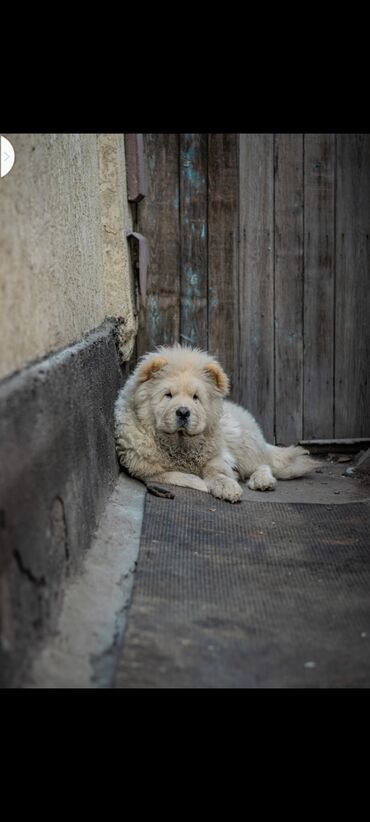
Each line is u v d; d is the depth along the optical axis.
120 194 5.14
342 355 6.60
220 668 2.45
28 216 2.57
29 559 2.18
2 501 1.92
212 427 5.08
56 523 2.62
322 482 5.64
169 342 6.46
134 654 2.46
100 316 4.81
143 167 5.96
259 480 5.29
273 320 6.50
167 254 6.37
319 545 3.85
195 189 6.32
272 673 2.45
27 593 2.15
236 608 2.99
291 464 5.76
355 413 6.68
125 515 3.99
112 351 4.88
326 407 6.64
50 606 2.42
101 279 4.96
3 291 2.17
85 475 3.34
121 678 2.30
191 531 3.97
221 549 3.74
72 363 3.13
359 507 4.57
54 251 3.05
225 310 6.46
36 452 2.33
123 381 5.62
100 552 3.31
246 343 6.50
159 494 4.57
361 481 5.67
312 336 6.55
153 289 6.39
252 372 6.54
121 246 5.18
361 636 2.78
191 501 4.56
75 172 3.76
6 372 2.19
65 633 2.43
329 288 6.52
